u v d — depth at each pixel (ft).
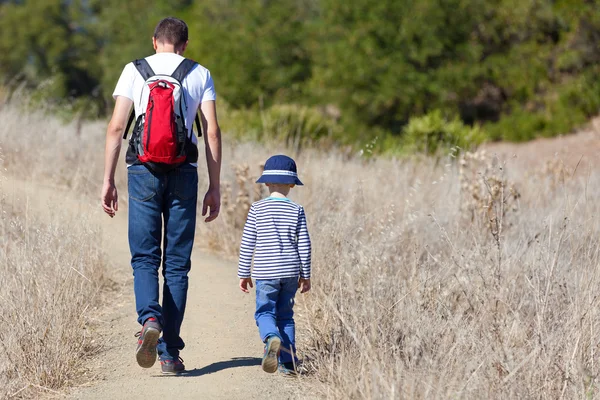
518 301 53.36
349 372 42.68
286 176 47.65
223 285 70.49
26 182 101.14
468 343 45.50
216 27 390.21
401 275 61.31
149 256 46.21
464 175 86.58
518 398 39.60
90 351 52.54
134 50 460.14
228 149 119.44
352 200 81.76
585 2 323.98
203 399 43.27
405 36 326.24
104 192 45.50
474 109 349.00
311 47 373.81
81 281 60.13
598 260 54.95
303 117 187.42
